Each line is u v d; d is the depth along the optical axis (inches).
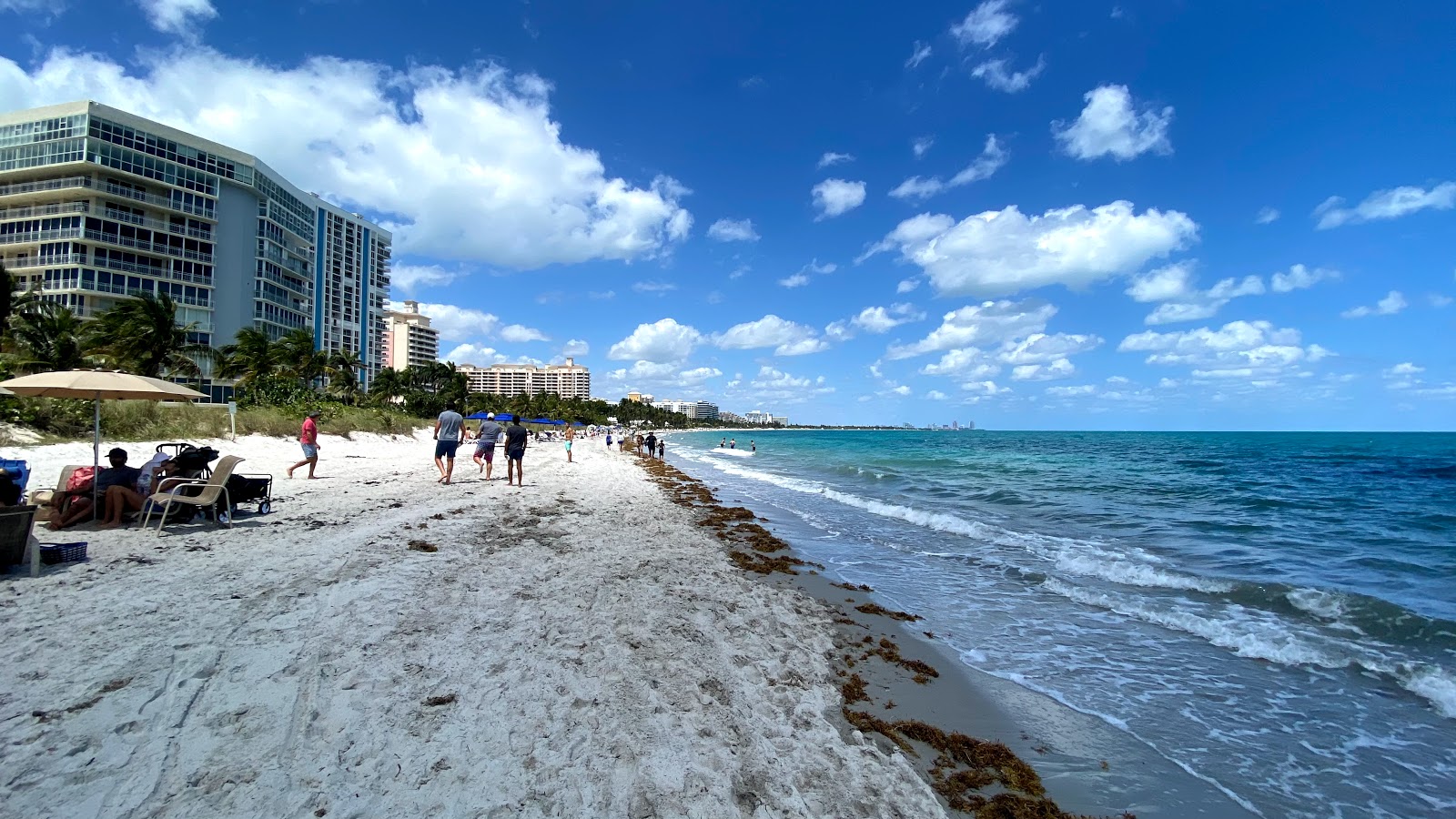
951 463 1626.5
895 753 170.7
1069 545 502.9
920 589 368.2
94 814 106.5
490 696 167.3
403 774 128.1
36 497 327.9
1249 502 782.5
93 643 175.9
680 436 6486.2
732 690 195.6
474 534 387.5
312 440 602.9
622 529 476.1
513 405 4143.7
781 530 578.6
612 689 181.5
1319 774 177.3
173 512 336.2
